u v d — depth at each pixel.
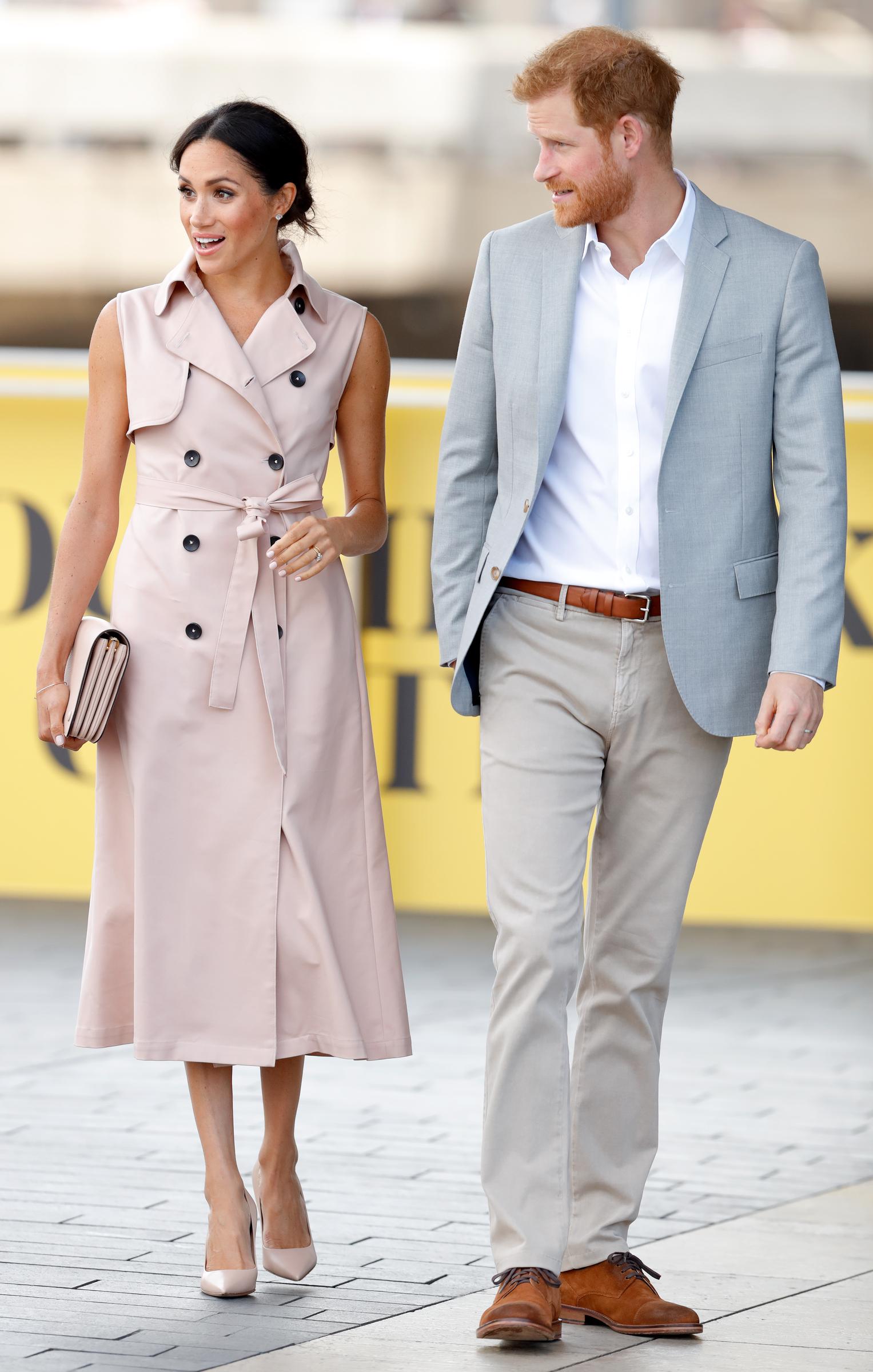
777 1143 13.37
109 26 30.44
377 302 29.08
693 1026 18.08
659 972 9.38
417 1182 12.11
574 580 9.08
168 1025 9.62
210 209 9.59
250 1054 9.59
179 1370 8.30
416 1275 10.04
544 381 9.05
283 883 9.70
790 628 8.83
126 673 9.73
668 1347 8.83
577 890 9.04
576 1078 9.52
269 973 9.63
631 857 9.34
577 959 9.02
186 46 30.48
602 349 9.04
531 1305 8.60
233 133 9.56
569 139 8.81
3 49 30.17
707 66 30.53
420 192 29.56
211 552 9.73
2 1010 18.25
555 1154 8.87
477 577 9.41
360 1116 14.04
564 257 9.17
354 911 9.91
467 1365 8.47
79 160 29.83
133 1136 13.22
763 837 17.48
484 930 24.44
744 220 9.23
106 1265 10.07
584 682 9.09
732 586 9.04
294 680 9.79
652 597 9.05
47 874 18.00
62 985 19.69
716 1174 12.43
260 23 30.64
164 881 9.66
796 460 9.03
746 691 9.09
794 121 30.45
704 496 9.01
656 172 8.99
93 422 10.01
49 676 9.78
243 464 9.78
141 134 30.25
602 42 8.87
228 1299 9.52
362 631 17.56
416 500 17.44
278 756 9.62
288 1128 9.88
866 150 30.36
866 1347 8.84
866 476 17.12
